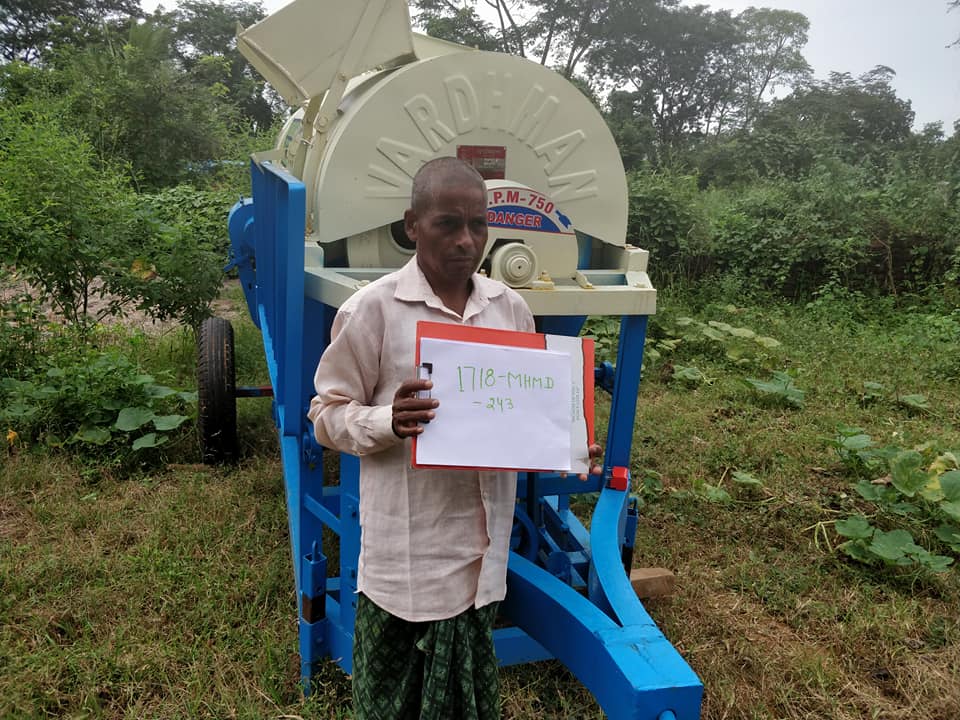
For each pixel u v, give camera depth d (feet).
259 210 13.05
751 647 9.90
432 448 5.02
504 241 8.23
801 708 8.99
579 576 9.83
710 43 145.89
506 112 9.01
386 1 9.20
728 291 32.35
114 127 49.11
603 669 5.55
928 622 10.69
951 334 27.50
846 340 27.14
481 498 5.62
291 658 9.04
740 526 13.42
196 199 32.55
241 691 8.52
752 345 25.77
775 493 14.79
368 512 5.75
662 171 39.27
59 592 10.19
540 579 6.61
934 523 13.71
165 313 21.31
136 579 10.51
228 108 59.16
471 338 5.19
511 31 129.49
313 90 9.34
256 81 103.09
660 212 33.94
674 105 158.61
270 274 11.76
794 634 10.41
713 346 25.71
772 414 19.65
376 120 8.60
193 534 11.78
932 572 11.89
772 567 12.05
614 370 9.68
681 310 30.53
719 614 10.71
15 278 18.83
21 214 17.71
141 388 16.01
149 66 51.55
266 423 16.83
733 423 18.72
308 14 9.05
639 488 14.49
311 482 8.71
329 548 11.60
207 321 15.23
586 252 9.91
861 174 39.93
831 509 14.28
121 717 8.28
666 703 5.11
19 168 18.47
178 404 16.62
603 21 137.69
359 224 8.80
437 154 8.91
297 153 10.12
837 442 16.15
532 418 5.31
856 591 11.41
